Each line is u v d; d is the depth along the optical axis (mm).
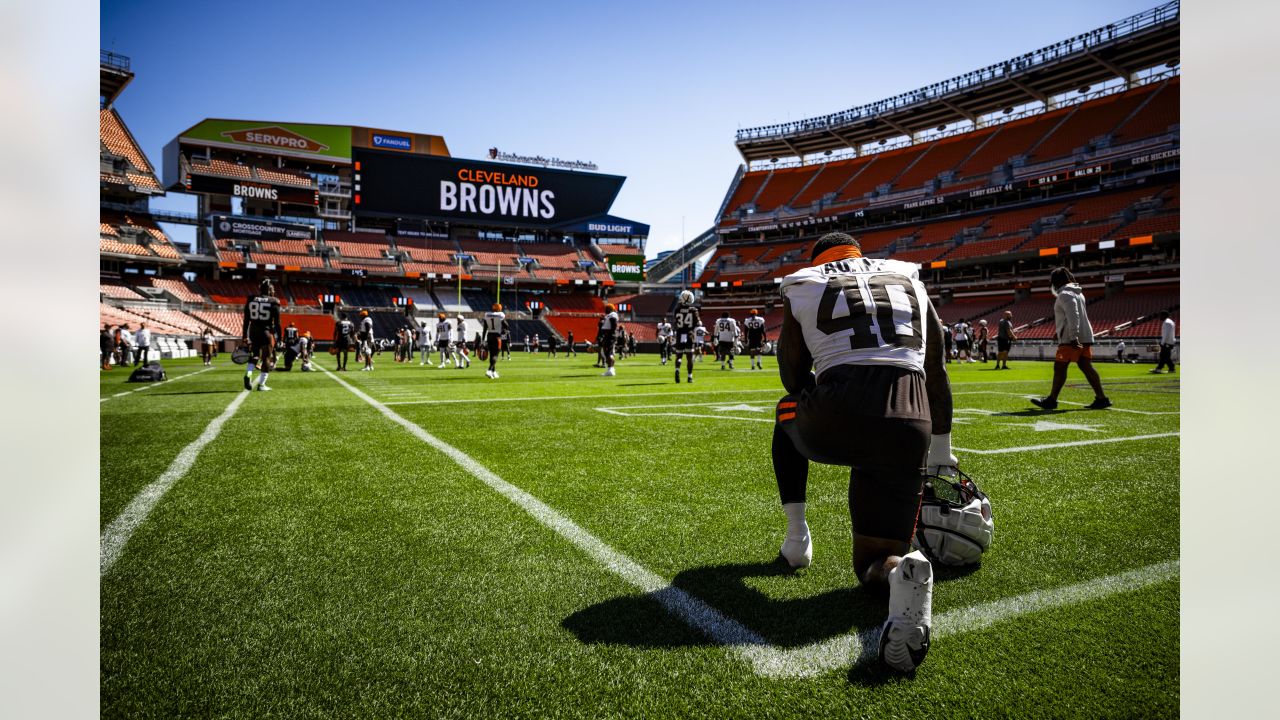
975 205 46625
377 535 2635
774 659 1657
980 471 3939
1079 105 44625
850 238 2346
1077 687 1533
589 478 3721
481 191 56531
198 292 47500
